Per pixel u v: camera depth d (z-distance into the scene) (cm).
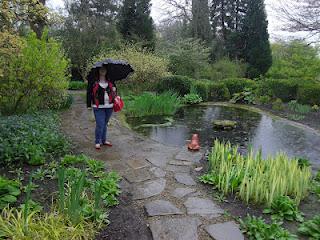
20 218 279
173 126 850
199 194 391
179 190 402
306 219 335
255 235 297
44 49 745
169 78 1345
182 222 323
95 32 2169
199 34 2498
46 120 693
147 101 1006
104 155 538
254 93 1345
